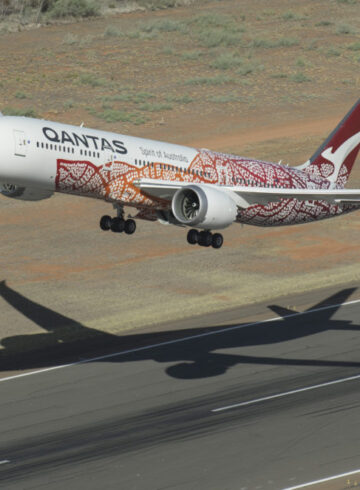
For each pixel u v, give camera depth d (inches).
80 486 2074.3
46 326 3535.9
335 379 2770.7
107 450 2282.2
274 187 3538.4
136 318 3590.1
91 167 2977.4
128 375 2881.4
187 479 2094.0
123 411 2566.4
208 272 4227.4
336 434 2342.5
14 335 3412.9
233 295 3878.0
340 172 3860.7
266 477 2091.5
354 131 3846.0
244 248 4564.5
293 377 2807.6
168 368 2938.0
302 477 2086.6
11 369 2987.2
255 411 2527.1
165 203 3230.8
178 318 3565.5
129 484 2075.5
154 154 3159.5
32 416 2544.3
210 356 3051.2
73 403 2642.7
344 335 3233.3
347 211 3932.1
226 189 3179.1
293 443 2292.1
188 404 2608.3
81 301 3858.3
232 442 2308.1
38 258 4456.2
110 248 4596.5
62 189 3014.3
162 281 4116.6
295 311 3580.2
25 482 2105.1
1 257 4463.6
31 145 2832.2
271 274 4178.2
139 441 2335.1
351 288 3897.6
